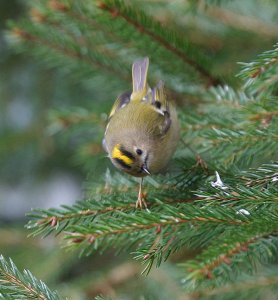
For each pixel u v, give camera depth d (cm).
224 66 1095
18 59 1433
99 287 1123
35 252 1217
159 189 827
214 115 906
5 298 653
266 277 885
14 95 1427
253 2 1097
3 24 1424
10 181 1438
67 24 975
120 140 932
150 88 996
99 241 674
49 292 674
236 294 891
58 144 1392
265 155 795
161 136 924
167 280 1114
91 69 1053
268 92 823
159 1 1060
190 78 1005
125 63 1048
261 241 612
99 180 880
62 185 1475
